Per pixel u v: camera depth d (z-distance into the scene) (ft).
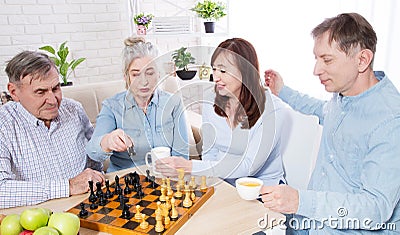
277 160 5.04
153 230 3.35
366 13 6.22
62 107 5.15
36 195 4.11
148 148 3.78
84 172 4.52
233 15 9.86
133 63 5.03
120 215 3.63
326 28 3.45
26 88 4.38
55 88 4.59
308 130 5.27
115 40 10.43
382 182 3.24
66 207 4.00
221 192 4.17
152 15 9.95
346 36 3.31
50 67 4.46
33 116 4.67
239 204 3.91
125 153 5.41
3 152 4.42
